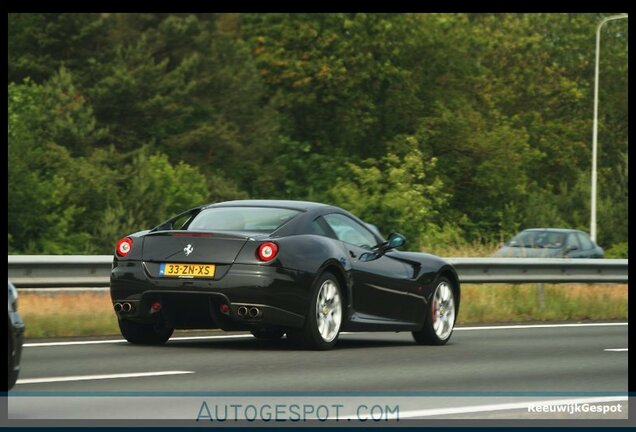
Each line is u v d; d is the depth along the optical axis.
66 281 32.72
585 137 148.62
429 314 29.39
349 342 29.66
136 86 133.62
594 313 43.94
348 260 27.23
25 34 134.88
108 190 115.88
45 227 109.25
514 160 124.50
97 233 111.75
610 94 155.62
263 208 27.28
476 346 29.47
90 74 135.38
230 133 133.88
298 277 25.94
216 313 25.84
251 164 132.38
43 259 32.22
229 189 128.75
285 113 132.75
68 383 20.03
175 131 135.00
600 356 27.44
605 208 121.81
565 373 23.72
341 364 24.09
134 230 112.69
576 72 156.62
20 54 135.38
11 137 116.06
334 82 123.81
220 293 25.53
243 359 24.47
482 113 133.75
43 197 109.94
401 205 82.38
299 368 23.16
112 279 26.45
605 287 49.19
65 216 110.75
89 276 33.25
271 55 127.69
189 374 21.69
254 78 134.25
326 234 27.27
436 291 29.62
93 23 136.25
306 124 131.12
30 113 123.75
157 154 119.62
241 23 146.50
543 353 27.89
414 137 113.88
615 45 158.38
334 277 26.78
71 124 123.69
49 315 31.31
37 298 35.34
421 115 127.62
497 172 123.00
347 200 94.81
